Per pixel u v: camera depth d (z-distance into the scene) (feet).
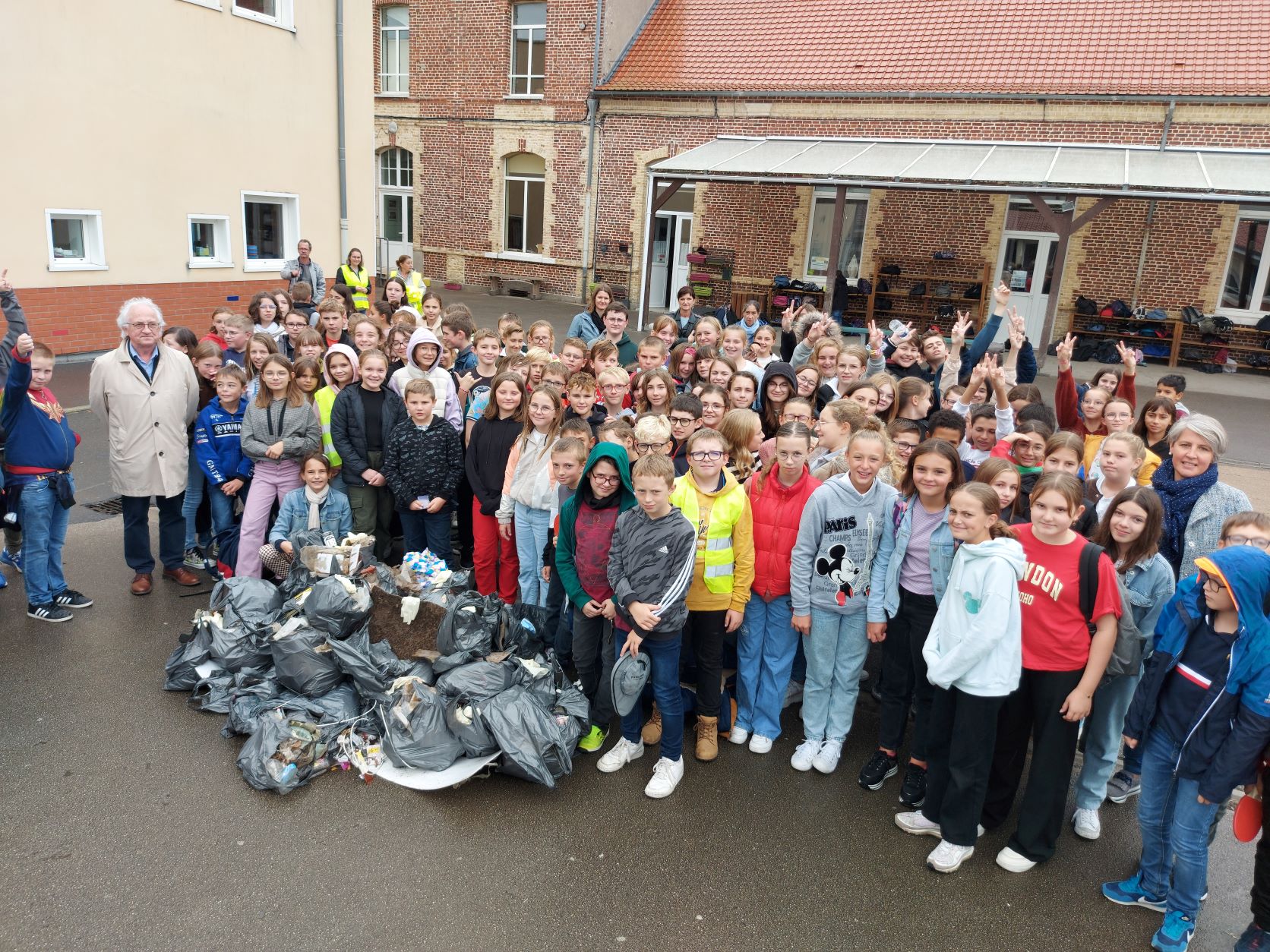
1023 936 10.83
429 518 19.02
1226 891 11.99
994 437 17.01
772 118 62.69
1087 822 12.92
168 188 43.55
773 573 14.29
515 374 17.84
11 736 13.74
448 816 12.49
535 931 10.44
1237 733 9.57
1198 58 53.16
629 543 12.96
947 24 62.08
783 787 13.80
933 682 11.66
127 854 11.36
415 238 80.38
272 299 27.35
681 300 31.58
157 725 14.24
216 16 44.62
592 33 67.15
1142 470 16.22
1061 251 47.52
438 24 74.33
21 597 18.84
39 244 38.29
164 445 18.72
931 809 12.49
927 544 13.00
